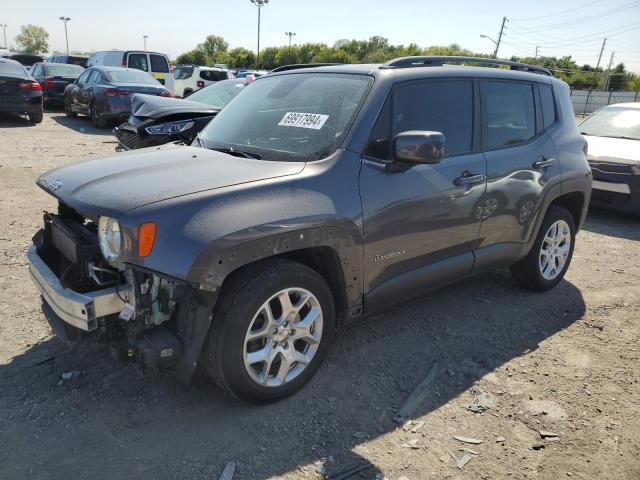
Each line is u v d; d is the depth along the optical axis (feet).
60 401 9.58
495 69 13.69
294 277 9.29
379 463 8.52
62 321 9.64
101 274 9.14
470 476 8.34
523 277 15.33
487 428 9.49
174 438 8.82
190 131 24.08
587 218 25.61
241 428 9.14
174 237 8.14
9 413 9.20
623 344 12.79
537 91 14.66
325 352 10.36
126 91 45.47
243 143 11.47
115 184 9.21
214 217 8.40
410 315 13.76
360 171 10.21
